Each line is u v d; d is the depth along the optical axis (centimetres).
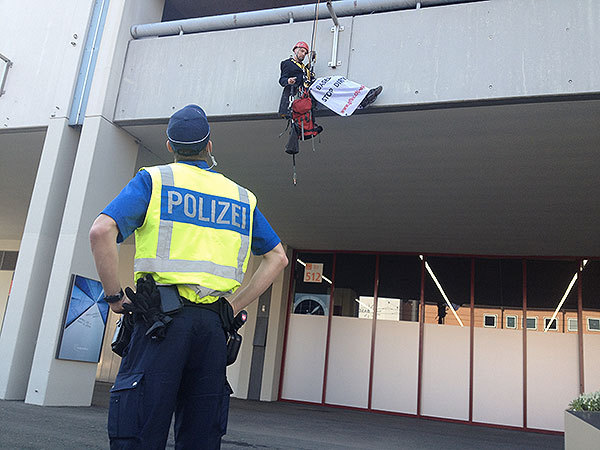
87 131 771
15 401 706
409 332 1267
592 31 588
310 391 1293
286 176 930
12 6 893
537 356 1178
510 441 899
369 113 675
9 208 1380
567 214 965
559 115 633
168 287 158
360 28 683
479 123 675
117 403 147
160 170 169
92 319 755
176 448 158
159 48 791
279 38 725
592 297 1184
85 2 845
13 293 754
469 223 1069
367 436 788
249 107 717
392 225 1134
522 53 607
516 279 1241
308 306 1352
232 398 1276
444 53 639
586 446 445
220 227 171
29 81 847
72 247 728
